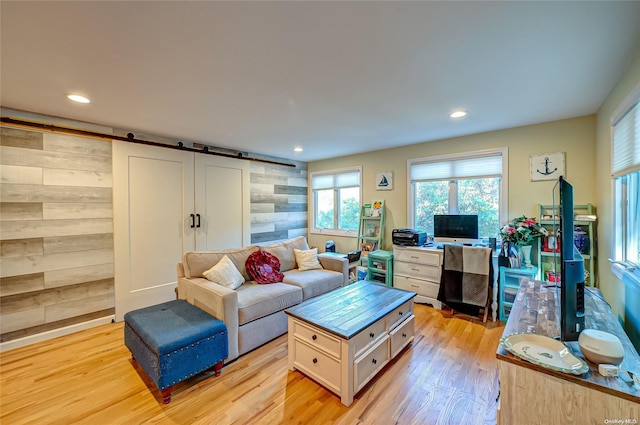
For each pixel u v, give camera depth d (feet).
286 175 17.35
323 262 12.34
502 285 10.18
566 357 3.85
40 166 8.90
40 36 4.77
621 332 4.80
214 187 13.64
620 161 6.57
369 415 5.66
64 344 8.68
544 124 10.16
